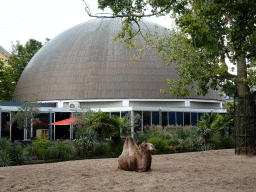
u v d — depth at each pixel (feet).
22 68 160.04
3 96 131.03
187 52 50.93
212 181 23.17
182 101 120.06
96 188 21.29
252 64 48.65
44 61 135.13
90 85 120.26
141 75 121.29
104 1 30.71
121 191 20.17
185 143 65.41
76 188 21.39
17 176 27.35
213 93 129.70
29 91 129.90
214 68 50.01
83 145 54.80
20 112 89.20
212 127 66.44
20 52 158.81
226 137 71.36
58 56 132.67
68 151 52.39
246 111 47.42
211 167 31.96
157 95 118.42
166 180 23.82
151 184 22.25
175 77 122.83
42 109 103.40
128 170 29.48
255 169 30.22
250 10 27.86
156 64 125.18
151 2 33.78
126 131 59.67
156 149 60.34
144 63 124.67
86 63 125.29
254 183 22.31
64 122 96.53
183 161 39.01
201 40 29.40
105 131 57.88
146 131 77.87
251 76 48.06
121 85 119.03
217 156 45.75
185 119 107.86
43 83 127.75
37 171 30.73
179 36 50.39
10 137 97.25
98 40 132.57
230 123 69.36
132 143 30.27
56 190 20.83
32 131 102.83
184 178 24.68
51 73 128.36
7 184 23.32
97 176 26.50
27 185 22.79
